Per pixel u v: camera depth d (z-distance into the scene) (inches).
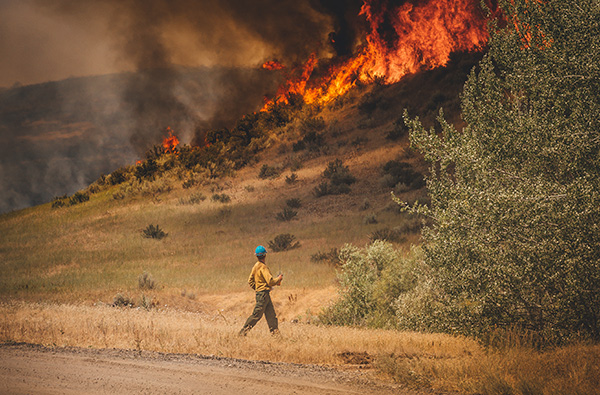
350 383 198.1
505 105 327.0
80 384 181.3
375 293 573.0
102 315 478.3
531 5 308.5
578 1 288.4
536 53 301.1
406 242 1095.6
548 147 281.0
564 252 259.8
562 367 205.6
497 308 286.4
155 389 176.7
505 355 240.1
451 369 210.8
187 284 1033.5
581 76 271.9
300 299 839.1
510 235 271.1
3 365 210.2
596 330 269.0
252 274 325.1
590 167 273.0
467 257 284.5
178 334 319.6
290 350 263.4
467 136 315.3
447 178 314.5
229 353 259.4
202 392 175.5
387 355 241.8
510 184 293.3
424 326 392.8
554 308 273.4
